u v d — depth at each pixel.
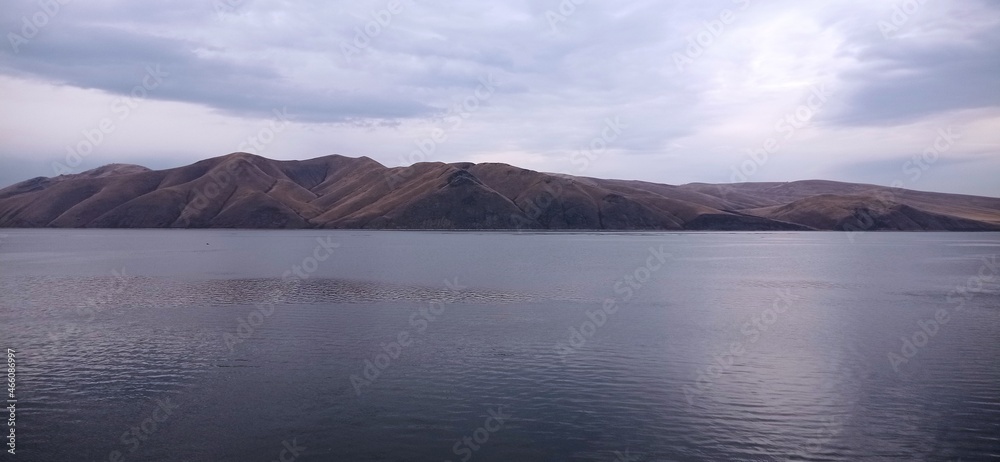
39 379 24.09
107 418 19.94
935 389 23.16
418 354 28.25
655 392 22.75
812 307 43.66
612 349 29.39
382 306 43.00
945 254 113.25
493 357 27.73
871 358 27.91
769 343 30.94
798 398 22.09
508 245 139.50
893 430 19.11
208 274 68.00
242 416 20.16
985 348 29.88
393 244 141.88
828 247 143.12
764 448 17.78
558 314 39.75
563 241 163.62
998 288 56.84
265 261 88.00
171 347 29.55
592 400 21.84
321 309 41.53
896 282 62.81
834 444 18.06
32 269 74.50
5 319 37.28
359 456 17.17
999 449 17.70
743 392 22.78
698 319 38.03
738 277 67.81
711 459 17.03
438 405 21.27
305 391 22.70
